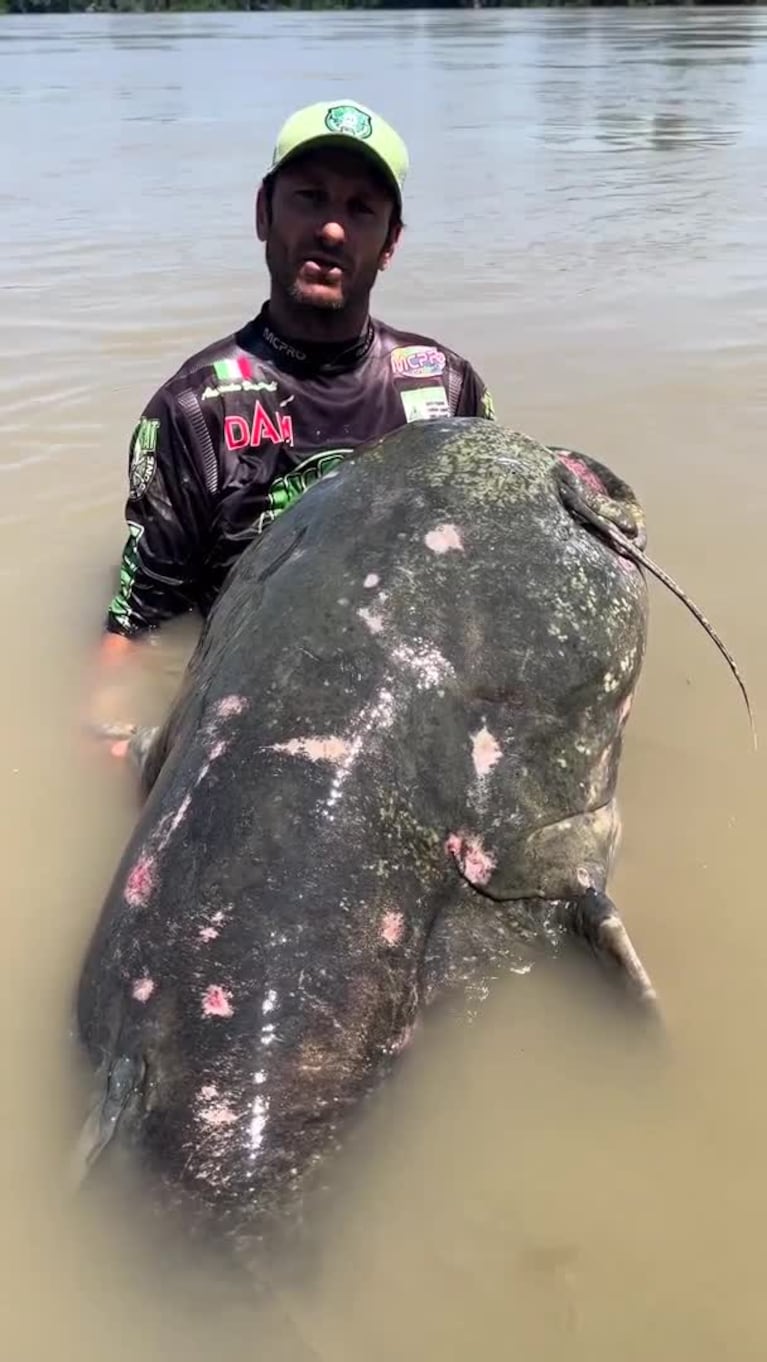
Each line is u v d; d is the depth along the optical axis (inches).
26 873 94.7
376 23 1627.7
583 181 375.9
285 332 120.3
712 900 88.1
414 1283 61.1
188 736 78.9
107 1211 63.4
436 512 83.0
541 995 76.0
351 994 68.7
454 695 76.7
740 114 529.0
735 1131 69.9
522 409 185.6
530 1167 67.7
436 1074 71.9
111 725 113.4
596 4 2129.7
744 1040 75.7
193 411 119.8
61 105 622.2
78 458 174.4
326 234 113.4
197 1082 65.0
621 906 87.0
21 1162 67.6
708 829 96.1
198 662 89.4
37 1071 72.7
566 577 82.0
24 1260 62.8
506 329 224.8
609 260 275.7
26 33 1491.1
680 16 1641.2
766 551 142.5
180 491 120.9
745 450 170.1
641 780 102.1
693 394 191.0
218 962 68.2
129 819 101.0
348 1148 65.6
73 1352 58.9
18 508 160.2
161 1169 63.3
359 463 89.5
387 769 73.9
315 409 121.4
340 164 111.4
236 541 121.2
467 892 75.6
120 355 215.8
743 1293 61.2
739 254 279.1
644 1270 62.3
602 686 81.6
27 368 210.1
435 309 238.7
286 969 67.9
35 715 117.3
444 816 74.9
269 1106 64.7
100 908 84.1
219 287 255.9
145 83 738.8
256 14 2289.6
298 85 698.2
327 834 71.5
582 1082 72.5
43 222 327.9
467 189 366.0
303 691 75.9
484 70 780.0
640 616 86.6
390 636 77.1
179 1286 60.2
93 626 133.4
